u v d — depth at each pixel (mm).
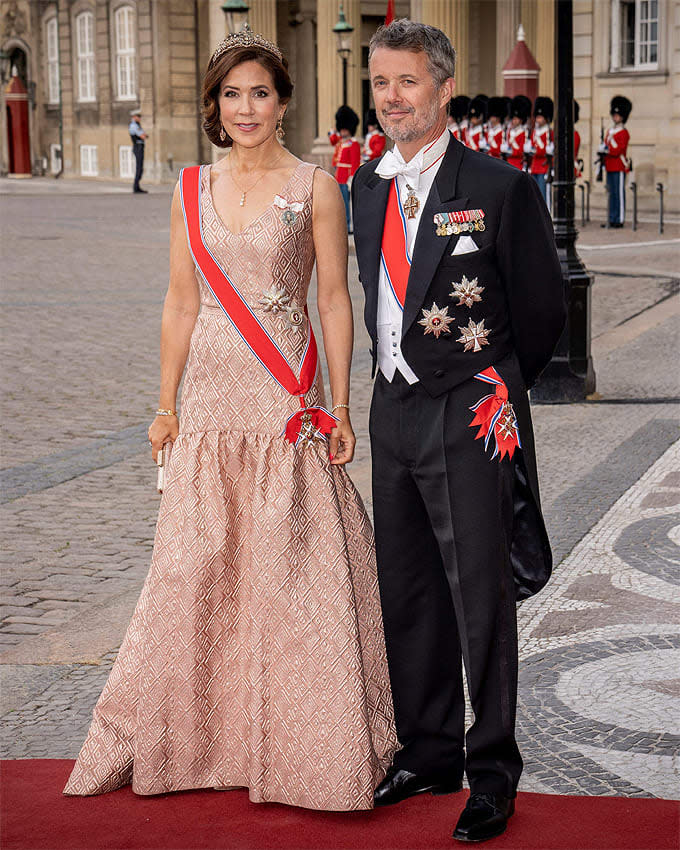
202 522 3182
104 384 8852
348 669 3117
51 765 3502
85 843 3021
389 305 3035
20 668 4238
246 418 3193
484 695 3008
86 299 12766
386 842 3010
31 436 7441
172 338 3309
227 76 3115
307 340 3229
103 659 4305
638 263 15344
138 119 30734
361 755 3105
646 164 23438
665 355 9656
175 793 3250
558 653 4254
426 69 2904
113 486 6434
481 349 3004
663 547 5281
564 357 8195
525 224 2949
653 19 23344
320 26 27047
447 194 2957
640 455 6785
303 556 3150
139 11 33750
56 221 22016
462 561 2998
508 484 3012
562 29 7883
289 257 3170
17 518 5898
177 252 3266
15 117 39250
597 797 3268
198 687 3189
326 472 3207
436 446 3008
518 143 20391
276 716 3143
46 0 38281
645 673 4070
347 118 19031
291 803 3150
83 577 5129
